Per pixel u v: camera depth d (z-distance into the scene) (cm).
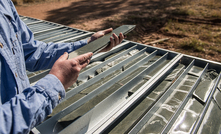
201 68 177
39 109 59
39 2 1702
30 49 102
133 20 1003
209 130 112
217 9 1131
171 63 174
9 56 68
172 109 128
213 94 138
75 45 117
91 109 117
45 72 171
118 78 165
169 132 109
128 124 113
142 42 692
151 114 121
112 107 131
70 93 143
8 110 53
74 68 70
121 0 1706
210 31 768
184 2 1404
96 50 103
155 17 1039
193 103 133
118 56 215
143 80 162
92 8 1429
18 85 72
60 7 1517
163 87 149
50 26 375
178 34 760
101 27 927
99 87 146
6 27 69
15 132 53
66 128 100
